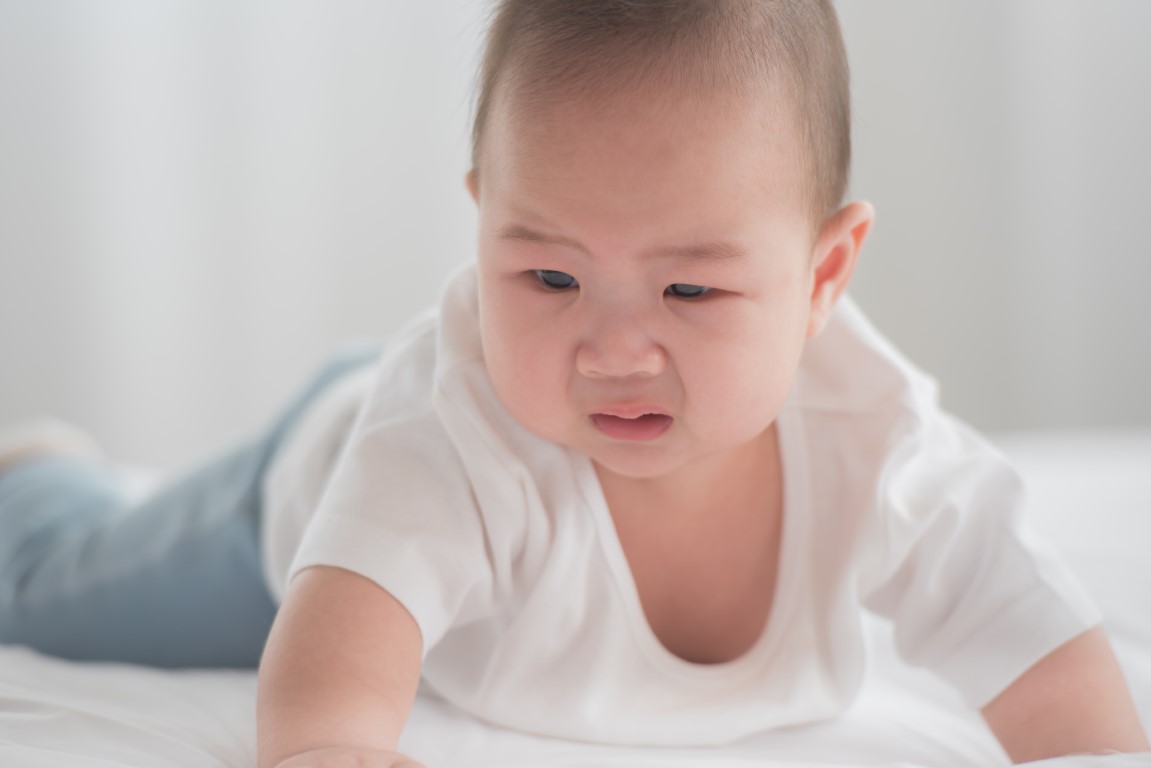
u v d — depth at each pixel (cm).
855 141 286
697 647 111
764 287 93
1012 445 237
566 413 94
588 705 104
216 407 290
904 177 288
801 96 95
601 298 90
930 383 114
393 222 287
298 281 288
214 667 141
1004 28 285
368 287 289
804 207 96
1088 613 105
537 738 105
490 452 100
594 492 103
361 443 102
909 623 111
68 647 145
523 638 104
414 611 93
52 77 280
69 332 285
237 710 106
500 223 92
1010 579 106
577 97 89
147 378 289
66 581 144
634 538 107
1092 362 291
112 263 286
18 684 111
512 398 95
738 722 105
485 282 94
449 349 104
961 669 109
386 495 97
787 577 108
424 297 288
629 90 89
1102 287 289
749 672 107
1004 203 289
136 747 93
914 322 293
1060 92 286
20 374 285
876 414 108
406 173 286
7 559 150
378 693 89
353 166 286
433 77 284
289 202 287
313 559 94
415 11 283
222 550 135
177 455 290
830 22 101
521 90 91
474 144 98
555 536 102
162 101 283
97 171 283
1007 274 290
